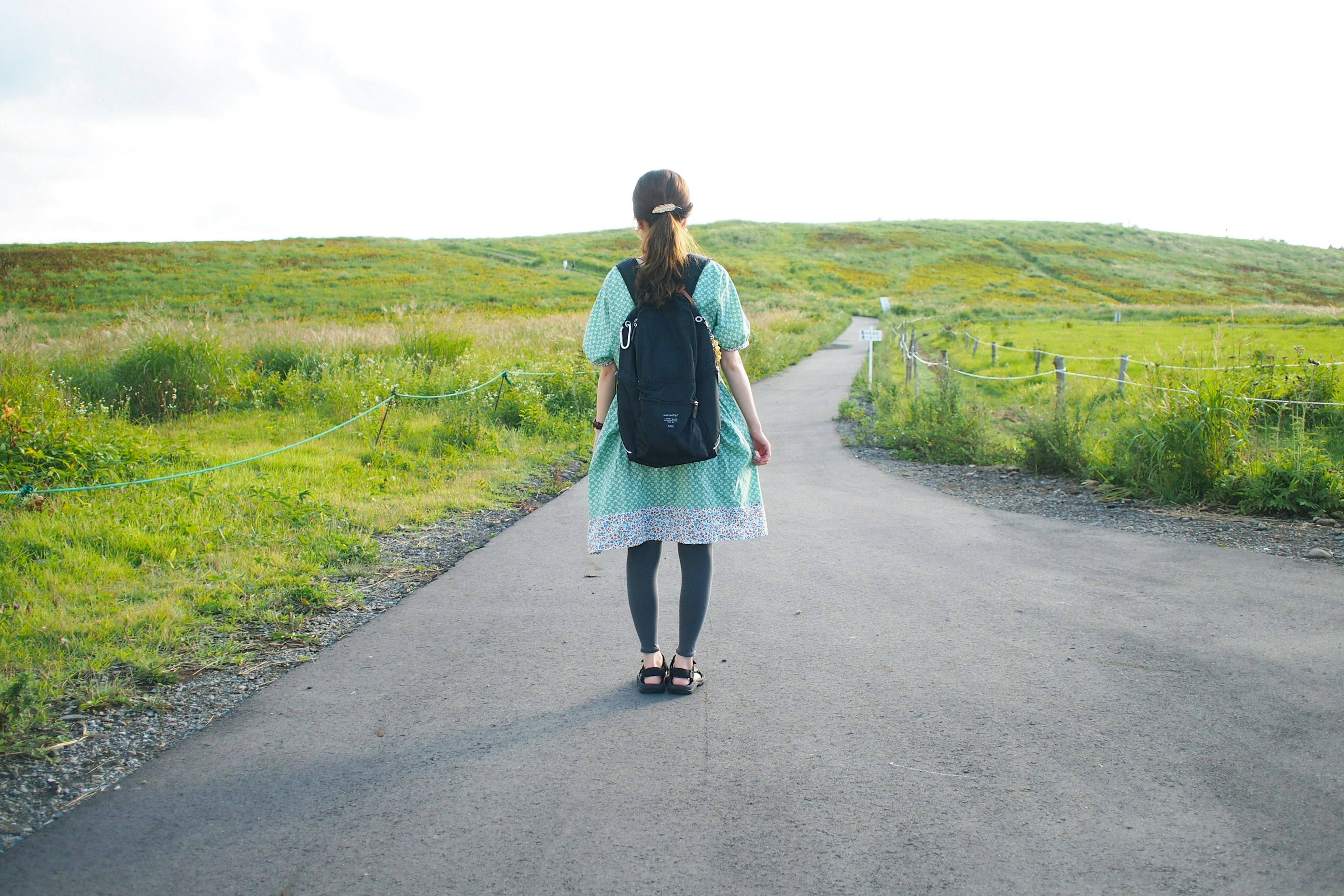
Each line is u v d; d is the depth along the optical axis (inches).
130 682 129.1
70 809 94.2
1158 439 273.9
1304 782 95.7
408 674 133.8
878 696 122.0
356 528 228.5
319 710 120.5
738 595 172.6
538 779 99.7
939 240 3991.1
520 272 2753.4
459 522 244.5
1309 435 323.9
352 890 79.1
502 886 79.5
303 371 502.0
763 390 761.0
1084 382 655.1
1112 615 155.9
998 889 77.7
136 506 224.8
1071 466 322.7
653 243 113.1
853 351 1280.8
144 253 2691.9
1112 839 85.4
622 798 95.0
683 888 78.7
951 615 158.2
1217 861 81.4
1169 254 4030.5
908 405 476.1
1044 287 3120.1
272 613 159.9
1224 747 104.3
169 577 179.5
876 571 189.6
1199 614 155.1
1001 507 267.3
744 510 121.2
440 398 410.0
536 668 135.6
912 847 84.7
